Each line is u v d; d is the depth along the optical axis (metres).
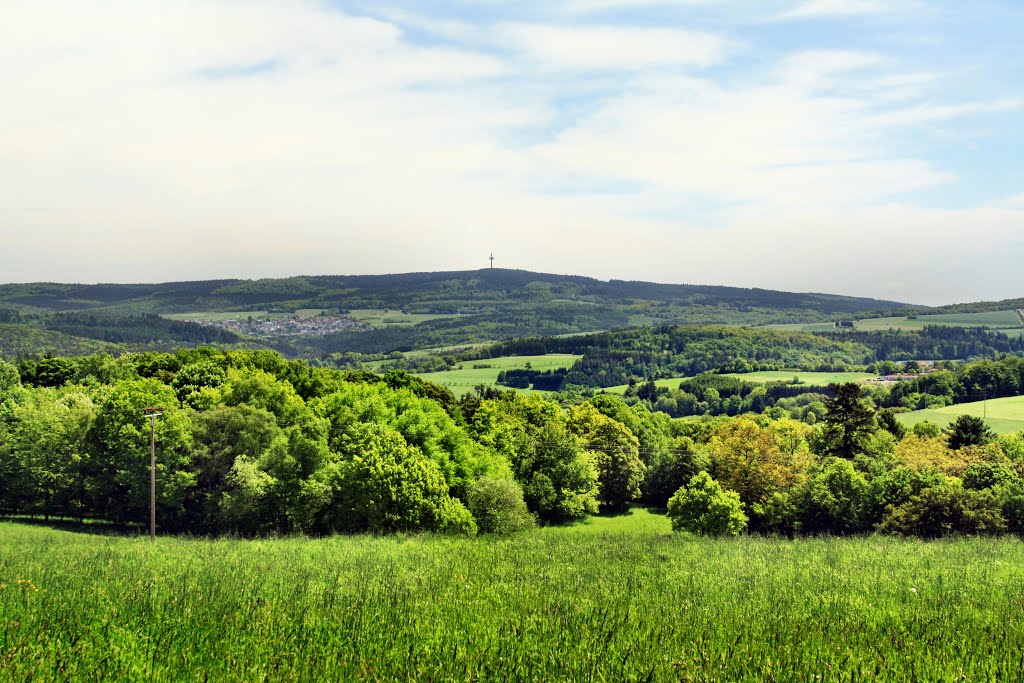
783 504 67.00
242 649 10.75
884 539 35.66
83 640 10.74
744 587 18.84
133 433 59.97
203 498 61.59
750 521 70.19
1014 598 16.31
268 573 19.59
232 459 63.62
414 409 78.88
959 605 15.51
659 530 75.31
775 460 73.00
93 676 9.38
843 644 11.87
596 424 96.81
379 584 17.59
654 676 9.97
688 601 16.31
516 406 105.00
